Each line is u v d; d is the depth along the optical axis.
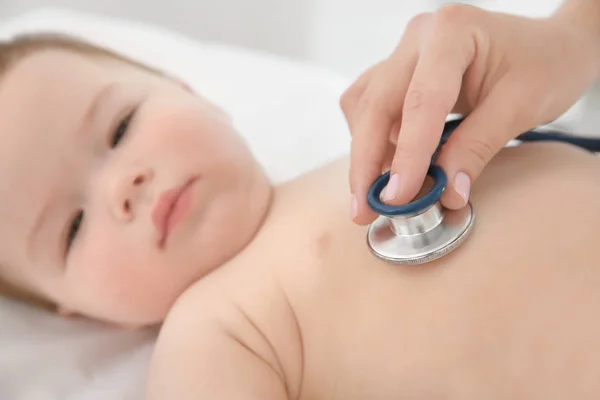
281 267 0.62
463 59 0.55
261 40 1.44
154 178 0.68
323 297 0.58
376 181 0.54
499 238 0.53
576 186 0.56
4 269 0.73
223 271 0.67
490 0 1.04
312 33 1.38
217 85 1.15
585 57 0.63
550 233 0.52
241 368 0.56
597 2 0.67
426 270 0.53
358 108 0.61
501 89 0.57
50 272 0.69
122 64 0.83
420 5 1.20
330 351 0.56
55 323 0.77
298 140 1.02
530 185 0.57
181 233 0.67
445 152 0.54
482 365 0.48
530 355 0.47
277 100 1.11
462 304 0.51
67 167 0.68
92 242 0.67
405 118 0.53
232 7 1.43
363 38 1.30
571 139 0.69
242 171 0.73
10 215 0.68
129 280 0.66
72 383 0.69
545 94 0.58
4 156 0.67
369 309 0.55
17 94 0.70
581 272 0.49
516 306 0.49
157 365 0.59
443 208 0.54
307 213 0.68
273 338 0.58
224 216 0.69
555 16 0.67
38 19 1.22
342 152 0.99
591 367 0.45
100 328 0.76
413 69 0.58
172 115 0.74
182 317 0.62
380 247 0.55
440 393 0.49
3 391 0.68
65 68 0.74
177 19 1.46
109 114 0.73
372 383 0.53
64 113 0.70
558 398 0.45
